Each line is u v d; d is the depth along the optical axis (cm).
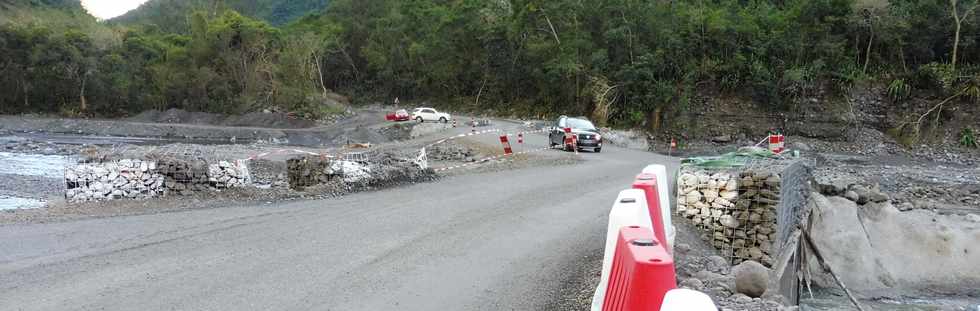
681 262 867
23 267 784
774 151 1608
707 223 1102
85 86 7450
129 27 9200
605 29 5569
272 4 18650
